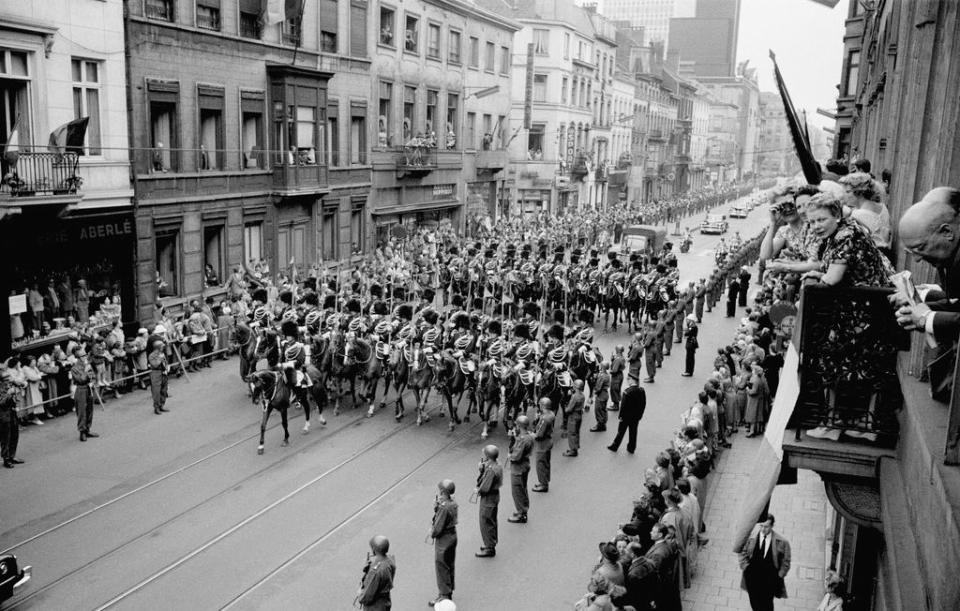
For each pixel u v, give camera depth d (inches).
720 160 5477.4
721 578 568.1
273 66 1283.2
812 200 278.1
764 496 289.4
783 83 404.8
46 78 872.9
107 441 784.9
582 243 2310.5
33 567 547.2
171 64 1077.1
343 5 1504.7
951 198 184.9
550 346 835.4
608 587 407.8
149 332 1013.8
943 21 271.3
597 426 880.3
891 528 199.0
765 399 861.2
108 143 970.7
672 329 1200.8
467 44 2087.8
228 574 549.6
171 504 650.2
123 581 535.2
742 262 1855.3
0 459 721.6
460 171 2140.7
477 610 522.3
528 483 734.5
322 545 594.6
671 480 567.8
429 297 1111.0
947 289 191.2
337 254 1541.6
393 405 938.7
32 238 858.8
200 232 1151.6
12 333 845.8
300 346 802.8
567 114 2839.6
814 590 550.6
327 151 1444.4
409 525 633.0
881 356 271.1
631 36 4224.9
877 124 714.2
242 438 805.2
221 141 1197.7
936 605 139.0
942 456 167.3
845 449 274.2
